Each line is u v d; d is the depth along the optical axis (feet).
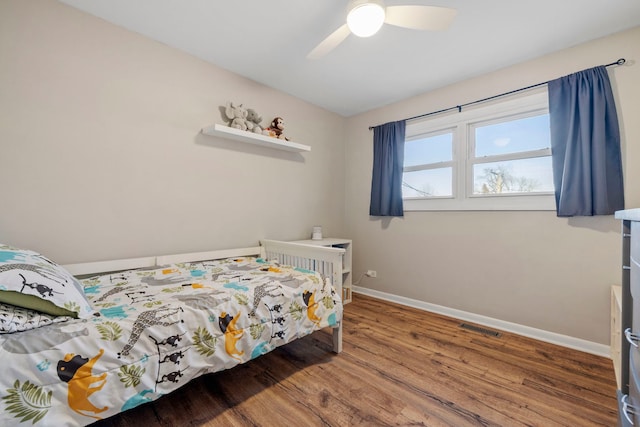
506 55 7.75
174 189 7.72
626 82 6.57
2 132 5.42
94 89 6.43
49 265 4.31
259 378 5.72
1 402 3.00
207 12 6.25
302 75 9.05
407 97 10.65
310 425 4.44
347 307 10.31
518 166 8.32
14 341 3.17
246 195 9.34
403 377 5.79
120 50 6.77
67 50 6.08
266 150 9.89
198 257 8.09
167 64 7.53
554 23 6.39
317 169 11.64
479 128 9.14
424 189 10.46
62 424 3.26
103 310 4.27
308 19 6.46
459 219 9.33
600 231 6.90
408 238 10.61
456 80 9.27
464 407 4.90
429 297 10.00
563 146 7.22
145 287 5.53
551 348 7.18
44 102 5.83
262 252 9.61
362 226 12.12
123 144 6.84
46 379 3.22
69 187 6.15
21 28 5.58
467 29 6.63
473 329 8.34
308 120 11.23
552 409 4.87
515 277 8.18
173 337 4.19
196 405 4.88
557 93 7.30
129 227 6.97
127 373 3.73
